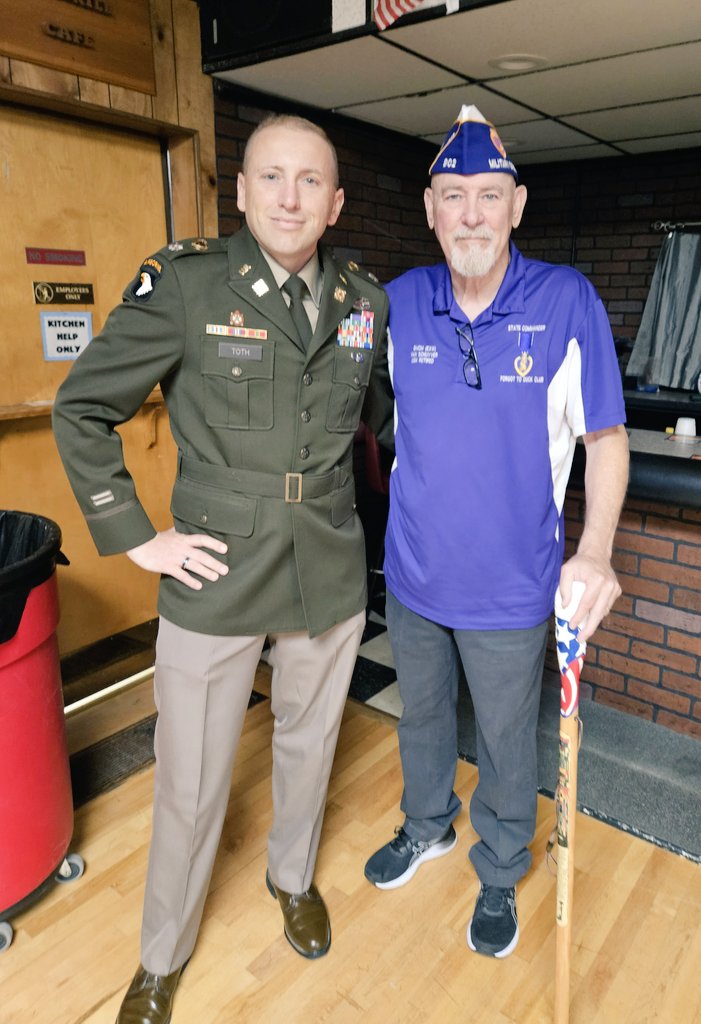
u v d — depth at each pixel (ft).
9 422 8.07
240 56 8.73
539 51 8.42
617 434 4.76
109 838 6.20
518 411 4.59
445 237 4.50
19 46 7.05
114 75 7.95
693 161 14.20
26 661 4.90
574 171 15.62
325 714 4.90
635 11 7.25
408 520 5.01
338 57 8.59
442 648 5.31
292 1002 4.78
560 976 4.23
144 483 9.66
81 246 8.43
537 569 4.82
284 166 3.80
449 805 5.94
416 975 4.99
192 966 5.02
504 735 5.03
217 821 4.61
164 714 4.36
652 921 5.42
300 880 5.25
